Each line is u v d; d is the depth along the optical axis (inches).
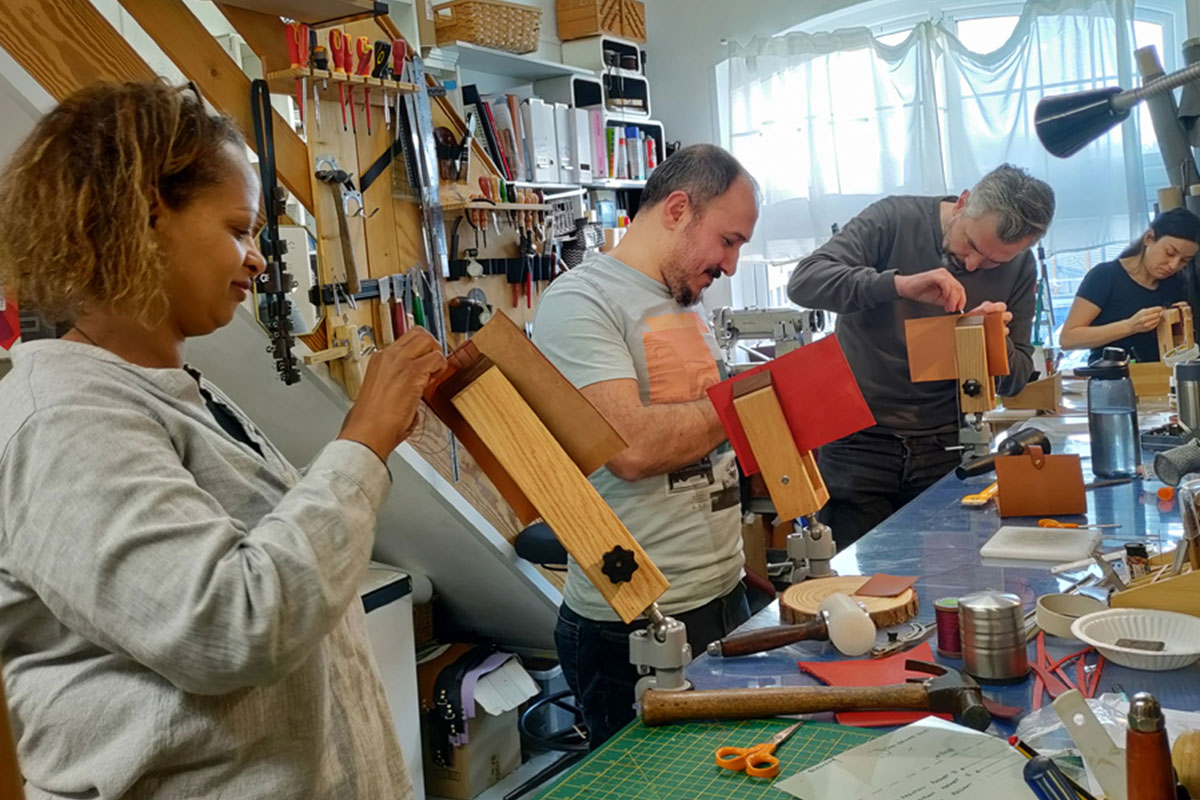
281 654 34.8
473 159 137.9
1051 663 53.2
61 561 34.3
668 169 74.3
